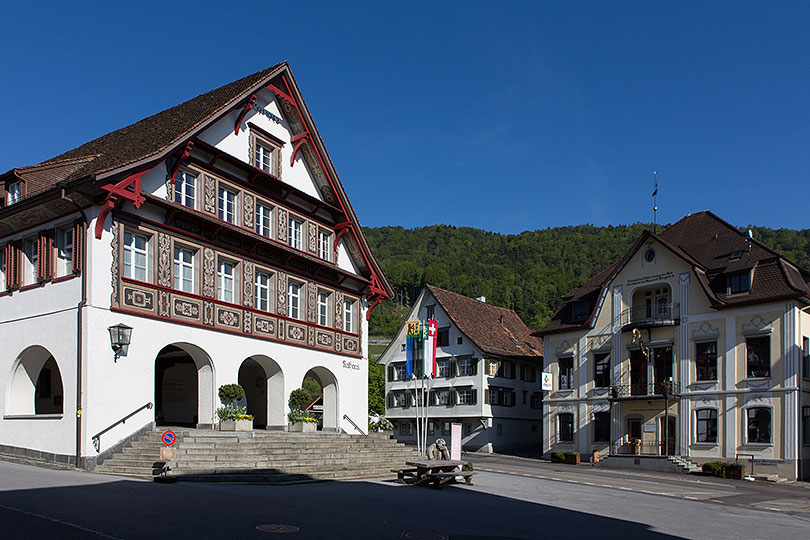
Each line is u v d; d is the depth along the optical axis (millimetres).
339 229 33219
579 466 42406
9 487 15844
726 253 41344
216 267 26250
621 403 43844
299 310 30750
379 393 73000
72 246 22625
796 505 23594
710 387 39688
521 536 13508
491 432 57562
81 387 21453
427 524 14188
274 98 30047
